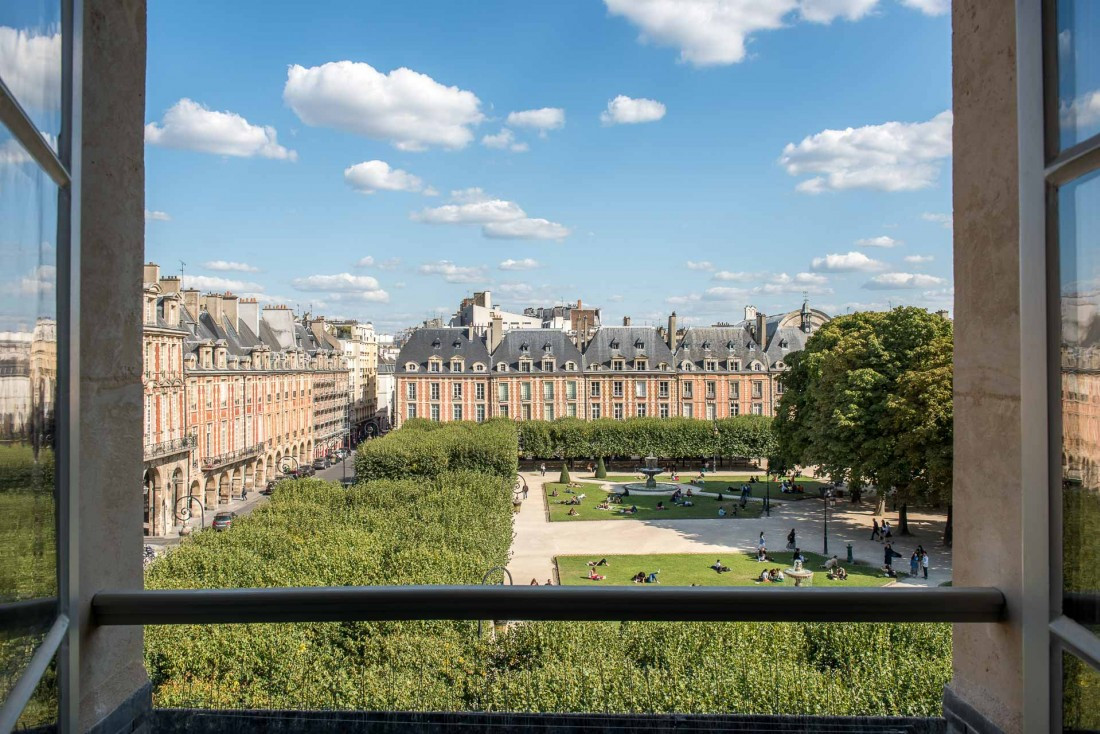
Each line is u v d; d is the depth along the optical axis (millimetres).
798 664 15344
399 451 50969
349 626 16453
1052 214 2795
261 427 72750
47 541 2762
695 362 92750
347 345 136375
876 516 51469
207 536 27703
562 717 4109
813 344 50438
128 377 3760
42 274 2682
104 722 3412
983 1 3705
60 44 2832
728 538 44469
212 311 70188
